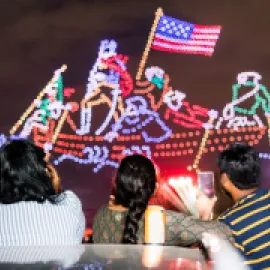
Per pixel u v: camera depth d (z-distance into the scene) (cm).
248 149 257
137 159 252
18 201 216
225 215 243
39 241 208
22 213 212
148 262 136
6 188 217
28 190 217
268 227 235
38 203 216
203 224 234
